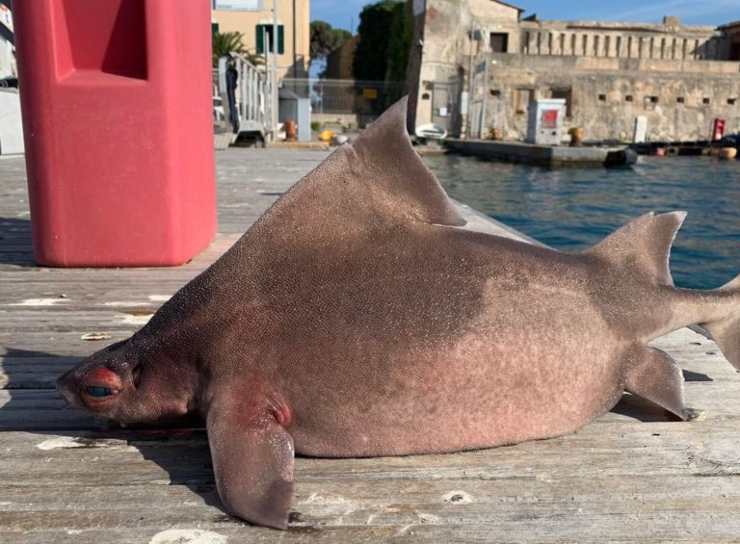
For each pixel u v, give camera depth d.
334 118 44.62
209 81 5.51
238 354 2.07
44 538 1.77
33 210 4.82
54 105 4.59
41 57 4.47
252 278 2.13
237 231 6.34
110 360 2.27
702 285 9.00
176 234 4.85
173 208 4.80
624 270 2.43
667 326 2.47
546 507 1.93
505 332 2.15
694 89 42.69
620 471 2.13
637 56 50.28
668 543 1.78
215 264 2.21
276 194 9.02
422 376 2.08
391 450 2.15
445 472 2.10
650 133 42.75
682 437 2.36
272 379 2.06
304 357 2.06
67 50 4.54
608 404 2.38
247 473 1.89
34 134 4.65
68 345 3.36
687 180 22.31
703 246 11.51
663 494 2.01
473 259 2.19
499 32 48.06
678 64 43.47
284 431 2.02
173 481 2.05
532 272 2.24
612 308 2.34
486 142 33.03
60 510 1.90
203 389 2.13
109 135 4.65
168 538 1.78
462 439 2.17
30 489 2.01
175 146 4.73
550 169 26.44
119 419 2.29
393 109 2.12
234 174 11.68
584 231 13.06
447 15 43.41
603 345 2.31
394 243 2.14
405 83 46.44
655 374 2.43
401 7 49.91
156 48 4.51
